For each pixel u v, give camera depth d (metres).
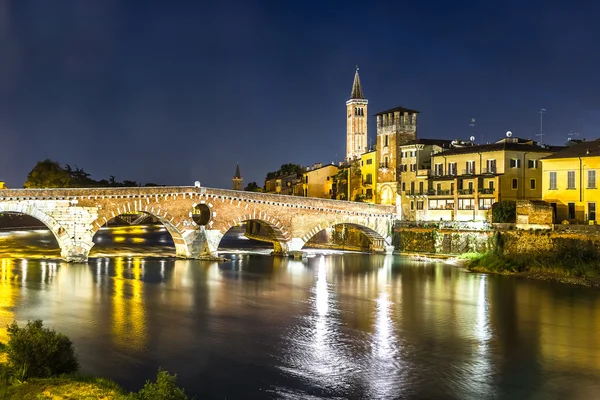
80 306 48.41
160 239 131.25
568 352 37.94
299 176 172.88
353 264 82.12
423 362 35.47
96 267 72.44
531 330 43.34
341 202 94.56
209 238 84.00
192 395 29.22
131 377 31.30
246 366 33.88
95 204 74.81
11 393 24.53
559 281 65.38
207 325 43.25
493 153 96.69
